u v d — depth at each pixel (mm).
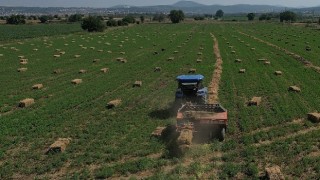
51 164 18844
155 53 63906
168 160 19047
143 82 40125
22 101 30828
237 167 17969
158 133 22500
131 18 192375
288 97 31984
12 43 84938
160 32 117938
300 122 25125
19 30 136000
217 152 20125
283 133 22641
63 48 73562
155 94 34094
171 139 21844
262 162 18719
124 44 79500
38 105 30766
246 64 51031
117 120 26125
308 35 98125
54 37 103188
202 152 19875
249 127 23594
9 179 17641
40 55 63156
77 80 39781
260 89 35188
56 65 52312
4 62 54906
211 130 21438
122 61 54562
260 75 42656
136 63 53438
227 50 66938
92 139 22391
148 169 18234
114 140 22172
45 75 45000
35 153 20469
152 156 19797
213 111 22797
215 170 17938
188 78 27250
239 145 21094
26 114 28234
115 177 17531
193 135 21594
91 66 51250
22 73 46281
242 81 39094
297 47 70125
